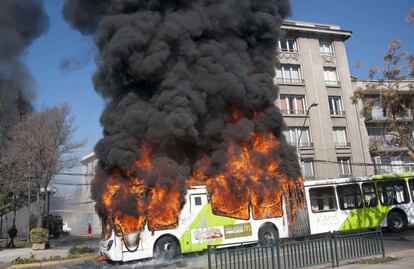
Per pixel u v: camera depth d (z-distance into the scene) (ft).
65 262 50.01
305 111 103.65
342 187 57.41
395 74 59.21
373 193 59.00
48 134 83.30
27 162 82.64
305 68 106.11
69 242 91.86
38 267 47.88
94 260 48.57
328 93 107.96
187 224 44.91
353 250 34.27
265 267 30.35
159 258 42.98
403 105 60.08
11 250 72.02
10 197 98.68
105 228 44.06
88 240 100.42
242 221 47.85
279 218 50.44
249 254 29.09
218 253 28.04
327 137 103.91
